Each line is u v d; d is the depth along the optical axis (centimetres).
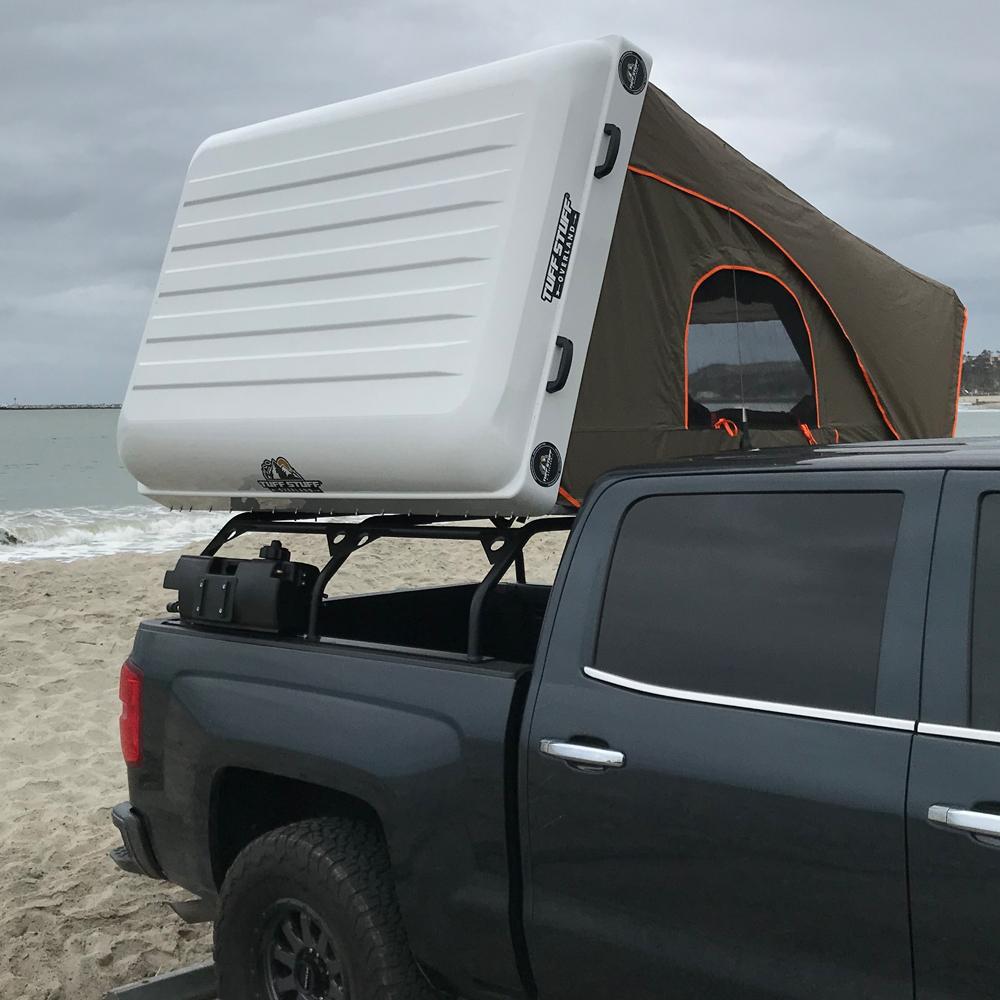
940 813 213
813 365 411
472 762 283
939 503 234
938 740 219
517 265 305
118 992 393
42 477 3953
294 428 344
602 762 258
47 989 412
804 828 230
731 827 239
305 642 333
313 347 346
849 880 224
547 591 447
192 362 381
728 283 377
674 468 277
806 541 250
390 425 320
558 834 267
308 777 317
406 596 448
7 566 1425
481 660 298
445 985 303
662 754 252
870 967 222
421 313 321
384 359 326
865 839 222
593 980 264
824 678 237
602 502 285
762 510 259
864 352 429
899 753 223
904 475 241
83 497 3198
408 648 316
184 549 1609
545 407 309
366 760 302
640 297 346
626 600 273
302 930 325
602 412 335
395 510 342
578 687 271
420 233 326
